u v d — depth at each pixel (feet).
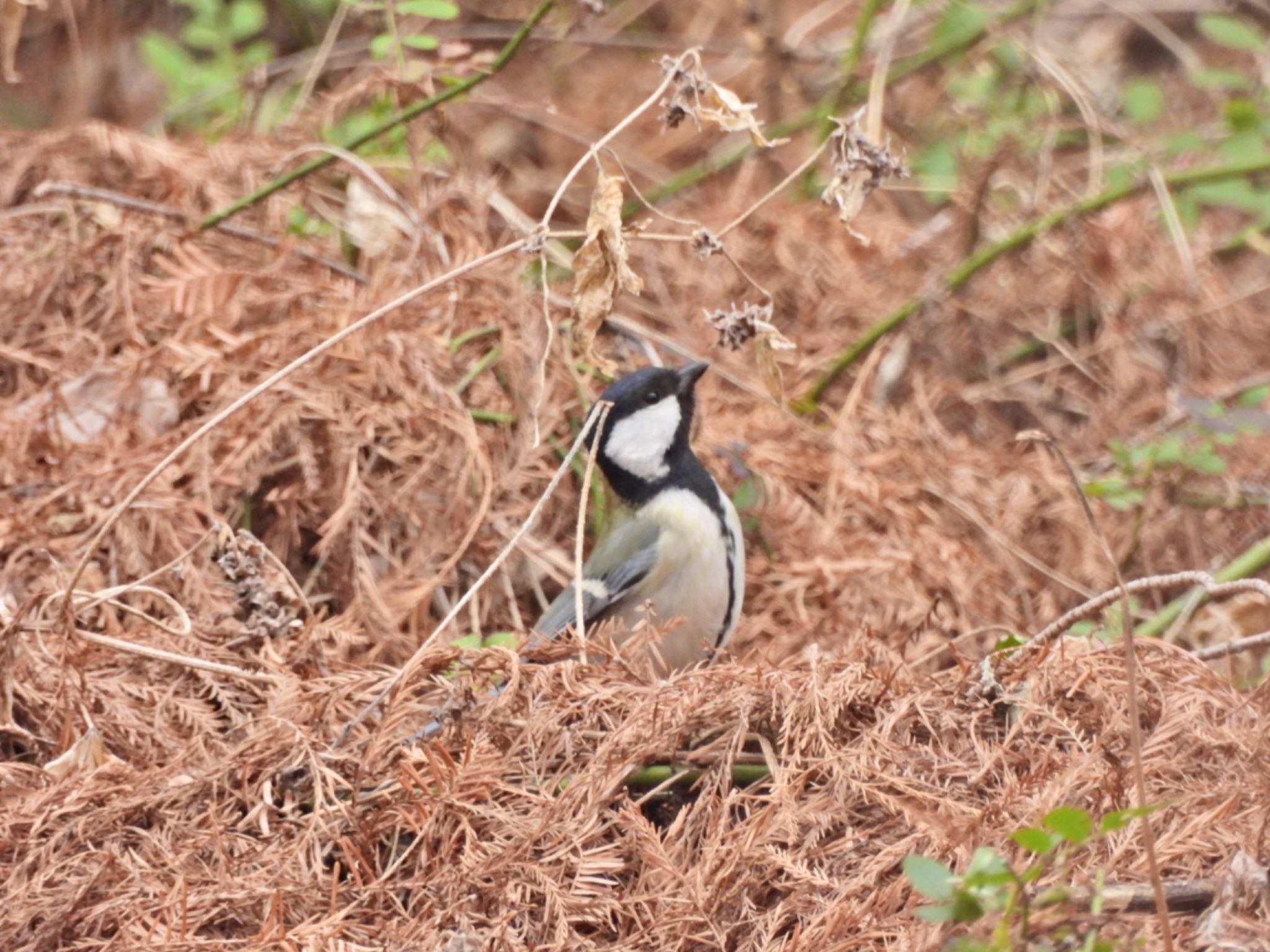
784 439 35.06
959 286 38.88
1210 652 23.32
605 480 29.71
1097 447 37.06
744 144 44.06
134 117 46.03
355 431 31.71
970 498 34.55
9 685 24.40
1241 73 49.11
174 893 19.58
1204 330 39.14
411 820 20.83
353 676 23.99
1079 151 45.73
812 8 52.03
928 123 46.70
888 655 23.08
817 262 41.04
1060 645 22.52
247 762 22.24
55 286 34.53
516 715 22.18
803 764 21.03
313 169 35.42
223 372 32.17
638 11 50.83
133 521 29.45
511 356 34.06
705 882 19.07
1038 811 18.63
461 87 34.42
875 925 17.70
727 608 29.37
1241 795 18.85
